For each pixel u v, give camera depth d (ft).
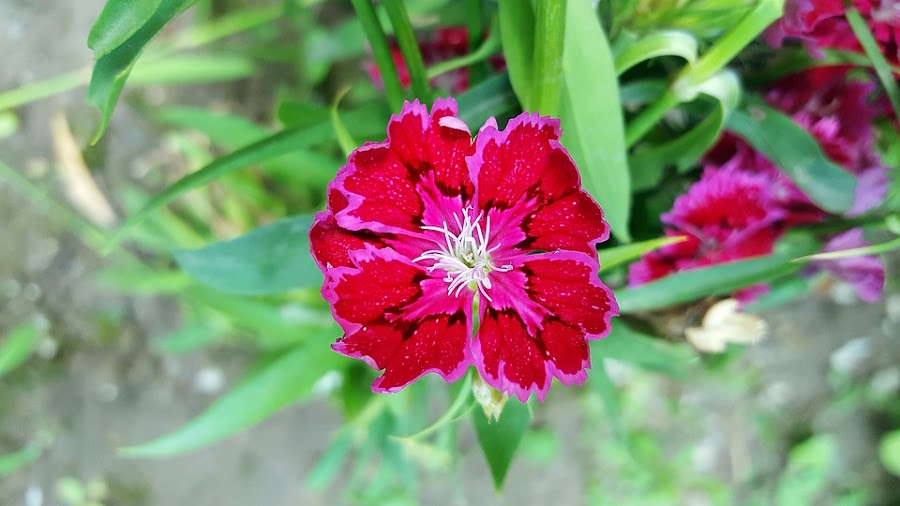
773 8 0.25
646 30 0.28
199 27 0.55
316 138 0.31
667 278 0.32
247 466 0.60
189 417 0.60
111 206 0.60
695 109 0.33
